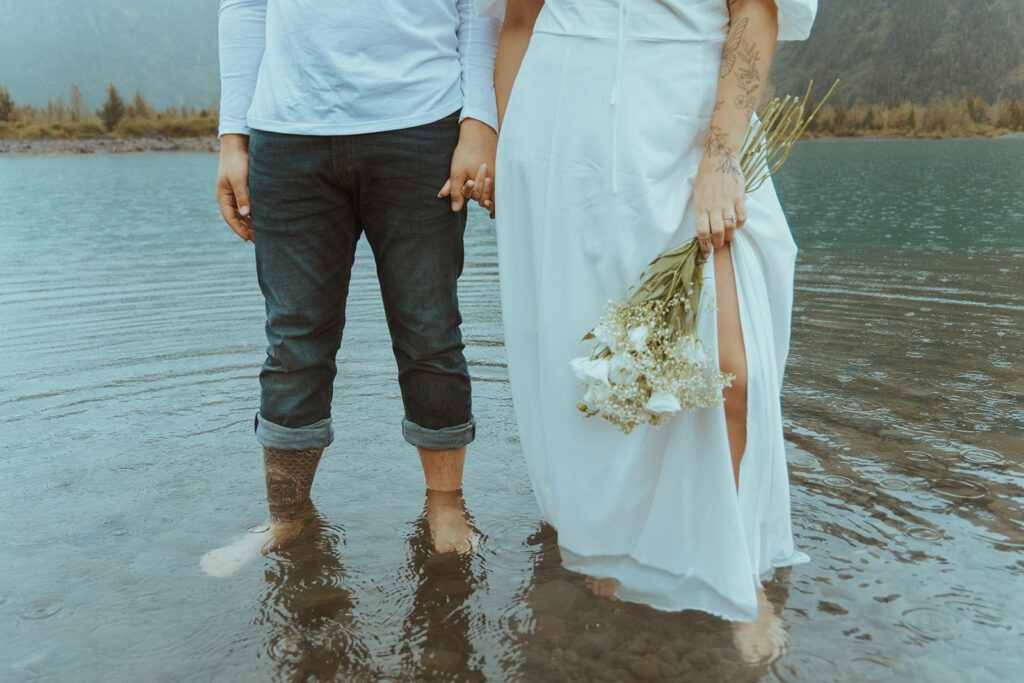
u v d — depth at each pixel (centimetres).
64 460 212
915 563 159
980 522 174
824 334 320
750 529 149
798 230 624
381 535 177
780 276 151
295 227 171
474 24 177
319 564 165
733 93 142
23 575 160
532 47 158
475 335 331
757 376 144
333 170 167
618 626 144
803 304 373
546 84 154
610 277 151
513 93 161
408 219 171
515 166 159
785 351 157
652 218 147
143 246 591
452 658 135
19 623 145
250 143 173
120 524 180
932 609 144
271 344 177
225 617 147
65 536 175
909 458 205
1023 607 144
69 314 371
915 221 664
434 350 179
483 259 522
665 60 146
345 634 142
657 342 142
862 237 579
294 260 173
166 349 312
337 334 185
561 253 153
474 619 146
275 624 145
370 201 173
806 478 195
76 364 294
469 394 191
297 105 165
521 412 170
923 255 497
